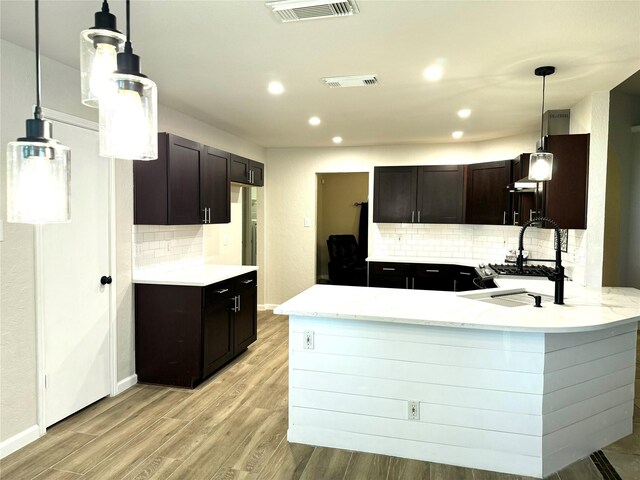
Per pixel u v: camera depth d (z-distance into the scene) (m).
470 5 2.02
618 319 2.25
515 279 3.74
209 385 3.53
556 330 2.10
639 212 4.72
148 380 3.55
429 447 2.44
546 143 3.51
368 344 2.49
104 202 3.20
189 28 2.28
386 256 5.87
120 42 1.11
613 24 2.20
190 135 4.30
